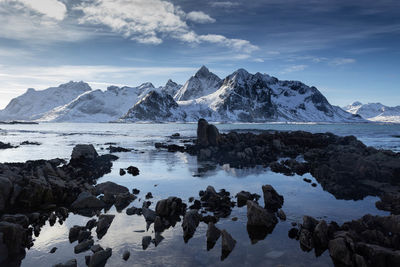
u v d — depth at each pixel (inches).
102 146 2664.9
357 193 880.3
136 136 4365.2
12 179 845.8
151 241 552.4
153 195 887.7
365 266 444.1
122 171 1239.5
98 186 942.4
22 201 775.7
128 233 593.0
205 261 472.7
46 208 770.2
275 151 2046.0
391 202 759.7
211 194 837.8
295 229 595.2
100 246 518.0
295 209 735.7
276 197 783.1
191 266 456.4
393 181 1008.2
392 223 559.5
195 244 538.6
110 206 785.6
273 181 1073.5
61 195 838.5
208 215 687.7
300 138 2390.5
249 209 653.3
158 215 700.0
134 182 1072.8
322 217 674.8
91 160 1609.3
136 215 708.0
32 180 833.5
